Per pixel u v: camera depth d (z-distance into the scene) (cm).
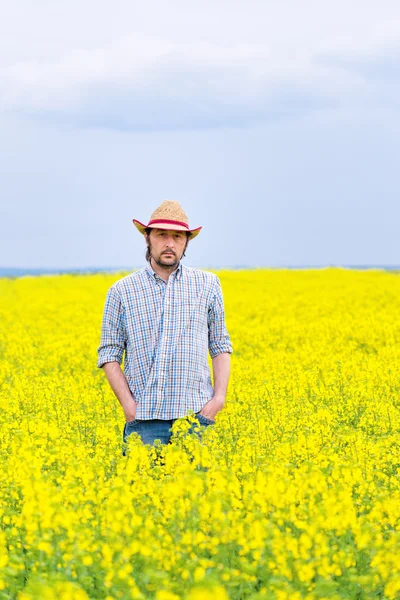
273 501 650
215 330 893
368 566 621
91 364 1772
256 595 525
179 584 559
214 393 880
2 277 5109
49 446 886
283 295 3394
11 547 625
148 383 858
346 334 2177
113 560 575
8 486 745
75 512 647
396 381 1413
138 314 869
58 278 4934
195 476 643
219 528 616
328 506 626
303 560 577
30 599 480
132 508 623
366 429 1118
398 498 737
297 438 905
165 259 858
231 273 4781
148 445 796
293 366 1605
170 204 861
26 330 2503
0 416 1173
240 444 917
